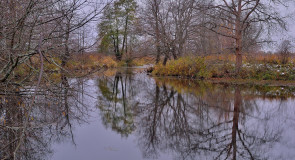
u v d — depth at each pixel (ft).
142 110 26.63
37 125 17.75
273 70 49.08
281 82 45.06
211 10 53.93
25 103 18.51
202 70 55.62
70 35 17.28
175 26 73.87
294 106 27.22
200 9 53.98
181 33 70.33
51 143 16.20
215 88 40.57
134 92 38.24
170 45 70.69
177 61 63.10
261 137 18.10
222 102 29.78
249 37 63.10
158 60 76.95
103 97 33.09
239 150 15.99
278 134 18.65
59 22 13.92
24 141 14.79
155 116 24.45
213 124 21.81
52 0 14.60
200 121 22.66
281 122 21.45
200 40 70.69
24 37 14.51
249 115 24.11
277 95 33.65
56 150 15.19
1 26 13.41
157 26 72.69
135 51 85.76
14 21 13.21
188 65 58.90
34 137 16.30
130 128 20.39
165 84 47.14
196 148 16.46
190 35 69.72
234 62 58.29
